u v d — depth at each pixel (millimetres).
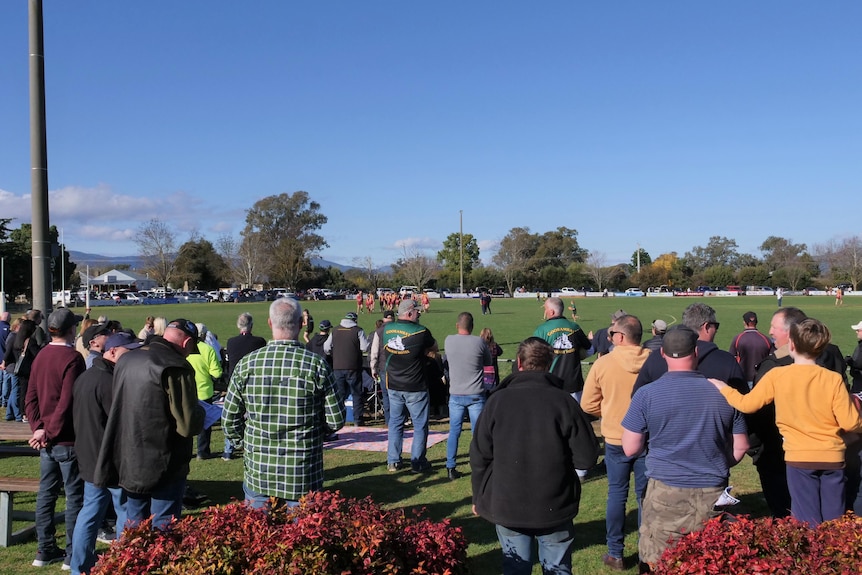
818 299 69125
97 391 4672
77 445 4719
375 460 8438
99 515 4688
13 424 6637
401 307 7816
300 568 2723
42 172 10008
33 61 9742
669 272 106500
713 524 3043
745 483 7195
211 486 7387
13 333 10930
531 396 3729
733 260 130125
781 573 2684
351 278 110000
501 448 3719
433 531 3270
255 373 4227
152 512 4453
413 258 100750
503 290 103750
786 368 4102
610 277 103250
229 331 30109
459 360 7418
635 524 6031
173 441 4383
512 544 3750
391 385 7797
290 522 3193
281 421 4172
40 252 10125
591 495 6891
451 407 7492
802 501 4043
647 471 4020
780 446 4766
